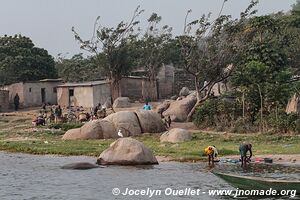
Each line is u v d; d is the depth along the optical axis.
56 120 74.25
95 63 97.62
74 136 60.91
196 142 55.25
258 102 63.19
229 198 30.70
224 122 63.34
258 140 55.03
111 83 92.31
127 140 44.22
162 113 73.75
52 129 67.56
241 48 69.81
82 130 61.03
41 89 97.50
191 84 108.69
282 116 58.88
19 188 35.00
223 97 70.25
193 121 68.62
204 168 41.06
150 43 103.50
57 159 47.84
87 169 41.75
